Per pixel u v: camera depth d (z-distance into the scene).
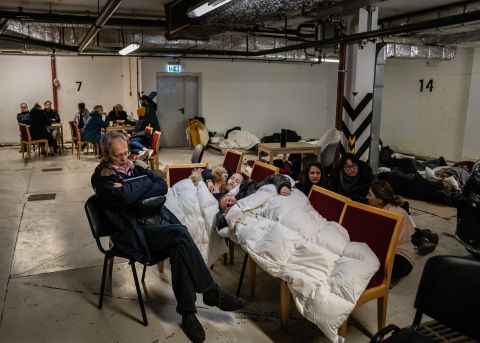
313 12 5.18
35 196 5.72
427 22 4.25
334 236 2.41
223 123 10.76
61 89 11.09
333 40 5.58
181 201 3.13
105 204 2.58
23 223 4.57
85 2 6.14
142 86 9.84
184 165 3.83
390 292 3.01
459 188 5.25
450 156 8.94
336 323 2.09
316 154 6.07
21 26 7.02
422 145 9.55
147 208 2.60
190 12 4.34
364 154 5.96
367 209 2.54
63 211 5.03
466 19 3.86
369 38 5.13
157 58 9.80
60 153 9.48
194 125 9.98
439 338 2.44
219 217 3.01
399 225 2.35
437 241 3.90
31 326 2.58
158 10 6.76
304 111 11.62
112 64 11.52
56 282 3.18
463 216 3.28
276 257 2.40
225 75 10.53
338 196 2.81
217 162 8.47
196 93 10.59
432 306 1.82
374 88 5.84
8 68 10.50
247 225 2.71
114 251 2.63
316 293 2.16
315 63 11.07
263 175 3.70
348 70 5.75
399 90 10.01
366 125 5.88
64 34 7.35
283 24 7.17
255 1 4.45
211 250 3.09
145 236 2.58
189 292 2.49
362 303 2.26
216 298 2.58
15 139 10.84
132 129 9.06
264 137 10.16
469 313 1.73
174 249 2.51
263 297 2.94
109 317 2.69
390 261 2.34
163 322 2.63
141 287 3.09
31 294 2.99
